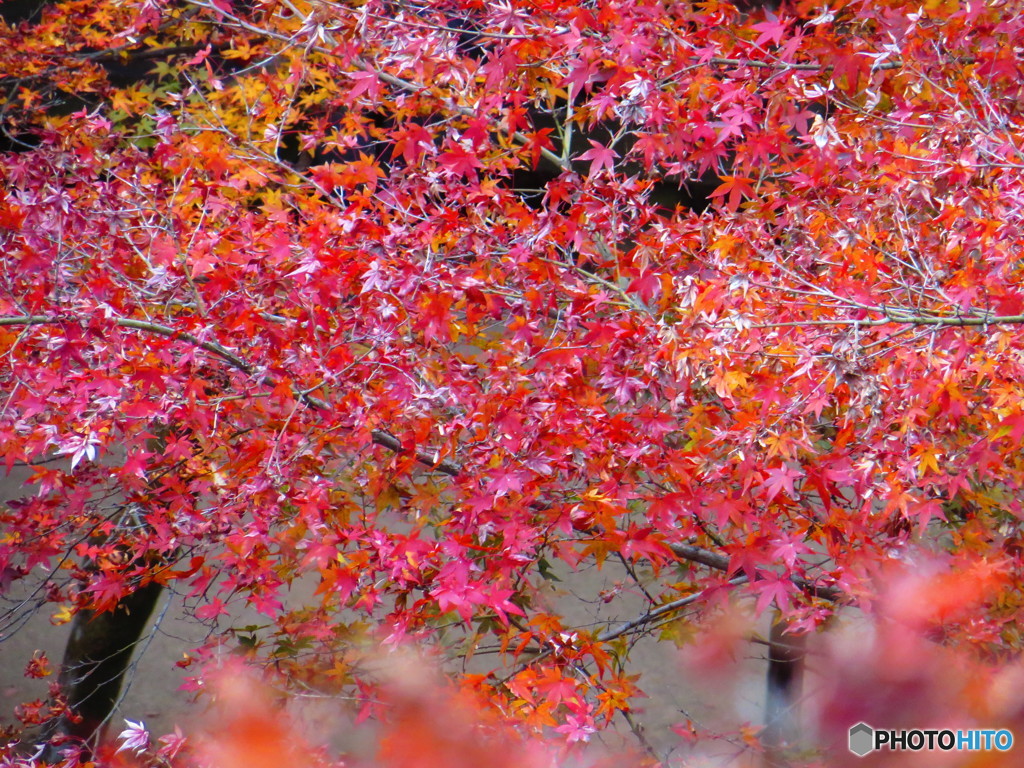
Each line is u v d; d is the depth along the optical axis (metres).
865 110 2.73
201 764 2.53
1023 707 1.94
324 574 2.51
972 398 2.47
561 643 2.63
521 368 2.62
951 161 2.41
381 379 2.68
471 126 2.83
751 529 2.45
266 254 2.57
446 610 2.33
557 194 2.83
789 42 2.60
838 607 2.69
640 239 2.79
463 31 2.71
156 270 2.57
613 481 2.47
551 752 2.30
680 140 2.71
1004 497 2.92
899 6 2.74
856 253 2.49
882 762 1.96
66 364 2.32
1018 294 2.26
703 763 2.96
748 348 2.41
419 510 2.77
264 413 2.65
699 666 2.72
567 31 2.77
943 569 2.40
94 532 2.92
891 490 2.34
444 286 2.50
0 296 2.46
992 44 2.65
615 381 2.47
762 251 2.80
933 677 1.99
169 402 2.47
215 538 2.65
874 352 2.40
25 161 2.62
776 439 2.33
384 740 2.28
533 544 2.60
